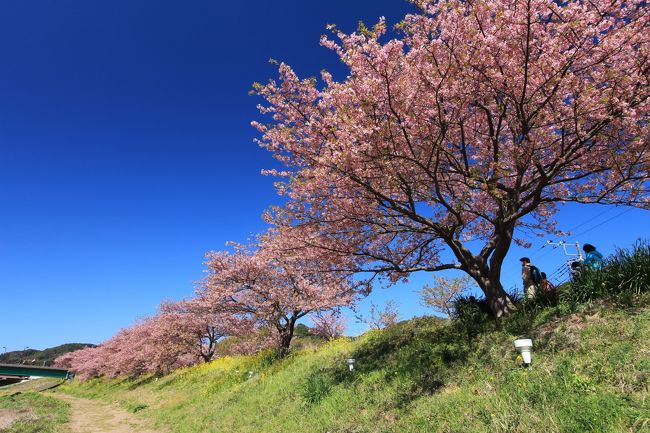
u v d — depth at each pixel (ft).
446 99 27.04
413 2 24.79
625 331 20.15
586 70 26.99
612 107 25.86
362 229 33.24
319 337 97.66
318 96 28.17
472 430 17.47
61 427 57.26
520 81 27.09
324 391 33.68
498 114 31.96
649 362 16.60
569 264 36.01
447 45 25.25
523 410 17.25
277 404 38.22
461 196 31.12
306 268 39.91
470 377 23.34
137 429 52.47
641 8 23.81
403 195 31.65
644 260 24.27
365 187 28.37
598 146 29.17
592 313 23.79
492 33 25.21
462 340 30.45
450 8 24.93
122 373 145.59
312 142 28.32
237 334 74.33
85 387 160.86
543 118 28.09
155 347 113.29
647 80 25.34
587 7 24.68
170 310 114.42
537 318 26.96
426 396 23.75
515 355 23.02
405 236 36.06
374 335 52.44
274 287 63.67
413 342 37.60
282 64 26.99
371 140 25.59
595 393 16.22
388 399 26.43
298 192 31.30
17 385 230.48
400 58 25.18
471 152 35.53
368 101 24.47
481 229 41.32
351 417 26.91
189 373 94.63
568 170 32.78
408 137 27.73
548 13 23.76
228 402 48.11
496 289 32.63
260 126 30.07
